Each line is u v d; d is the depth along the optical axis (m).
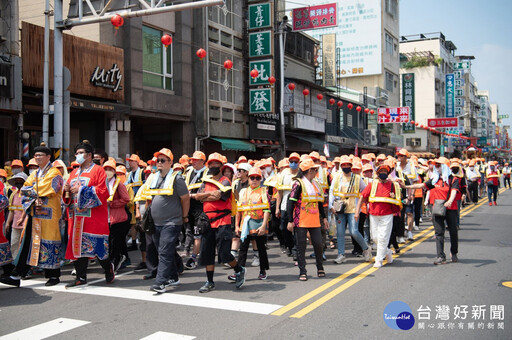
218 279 7.77
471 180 20.12
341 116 35.25
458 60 83.62
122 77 16.44
